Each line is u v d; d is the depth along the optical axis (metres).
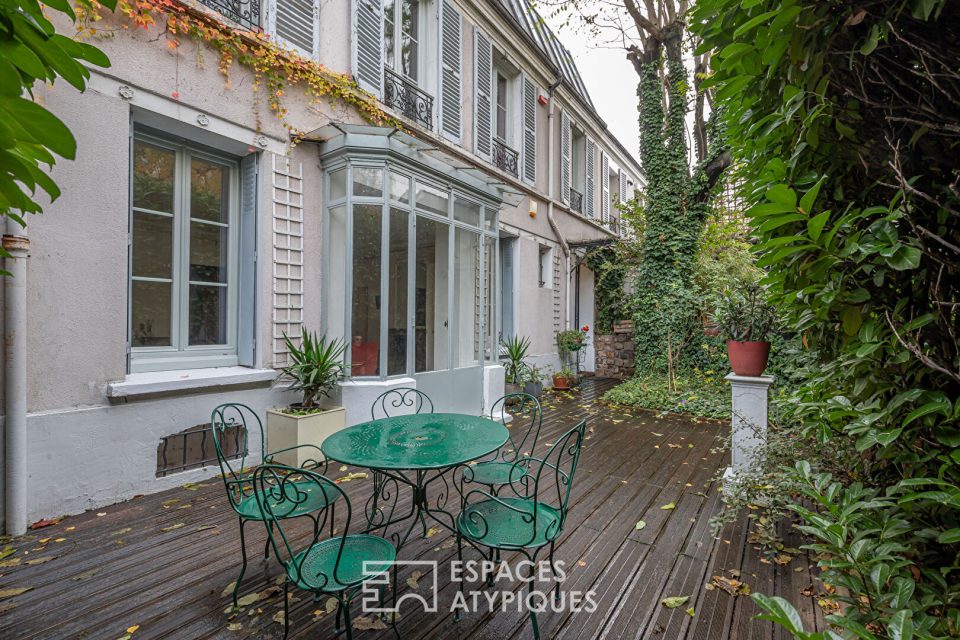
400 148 4.27
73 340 2.82
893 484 1.46
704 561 2.27
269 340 3.91
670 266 7.48
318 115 4.28
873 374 1.29
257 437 3.74
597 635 1.75
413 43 5.67
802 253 1.31
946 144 1.12
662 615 1.86
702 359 7.03
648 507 2.95
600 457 4.02
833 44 1.17
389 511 2.85
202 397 3.43
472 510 2.00
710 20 1.47
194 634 1.74
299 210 4.11
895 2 1.03
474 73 6.40
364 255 4.18
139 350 3.37
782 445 2.46
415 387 4.38
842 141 1.24
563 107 8.84
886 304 1.21
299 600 1.94
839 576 1.21
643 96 7.71
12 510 2.51
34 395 2.67
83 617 1.82
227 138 3.62
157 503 2.96
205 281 3.79
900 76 1.15
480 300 5.56
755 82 1.42
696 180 7.50
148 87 3.14
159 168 3.51
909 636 0.88
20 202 1.05
